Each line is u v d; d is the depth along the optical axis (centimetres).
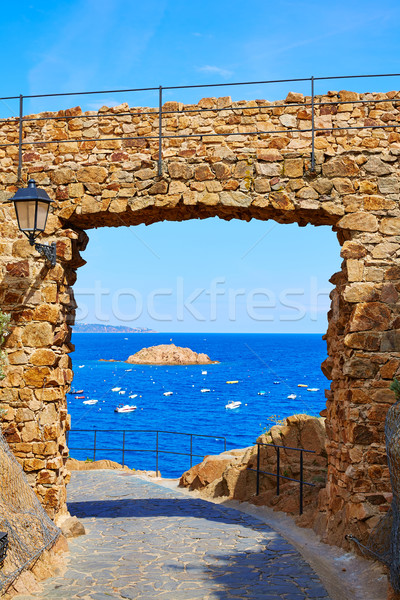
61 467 866
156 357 11562
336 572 695
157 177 852
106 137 876
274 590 606
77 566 689
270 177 838
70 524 820
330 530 795
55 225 870
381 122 834
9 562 608
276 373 9094
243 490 1074
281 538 802
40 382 842
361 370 790
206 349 16875
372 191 821
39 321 855
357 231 820
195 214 907
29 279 862
